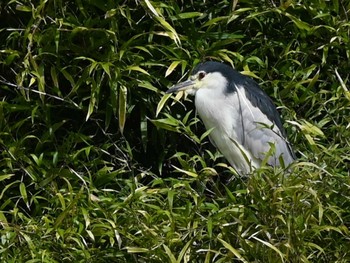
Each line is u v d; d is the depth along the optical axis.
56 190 10.12
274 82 11.29
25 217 9.83
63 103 10.89
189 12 11.09
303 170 9.19
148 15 10.80
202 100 11.27
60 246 9.58
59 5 10.59
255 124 11.24
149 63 10.84
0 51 10.56
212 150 12.04
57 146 10.77
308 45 11.50
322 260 9.39
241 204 9.35
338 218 9.39
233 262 9.33
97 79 10.54
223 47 11.45
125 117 10.65
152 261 9.30
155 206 9.53
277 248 8.87
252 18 11.21
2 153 10.45
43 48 10.61
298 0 11.23
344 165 9.92
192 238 9.17
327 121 10.87
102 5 10.67
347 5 11.34
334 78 11.42
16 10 10.99
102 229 9.54
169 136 11.36
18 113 10.97
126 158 10.92
